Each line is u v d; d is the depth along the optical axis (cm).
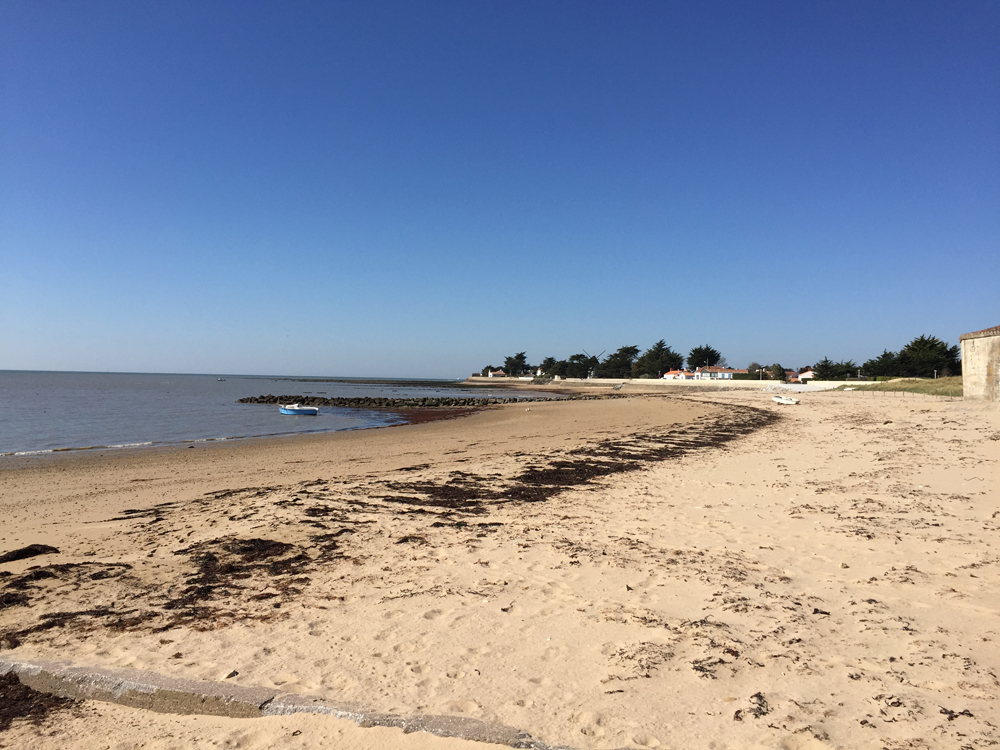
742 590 625
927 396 4259
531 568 713
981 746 349
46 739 387
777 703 405
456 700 413
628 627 536
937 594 596
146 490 1498
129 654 488
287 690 427
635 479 1376
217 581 672
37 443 2756
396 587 651
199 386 12788
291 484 1417
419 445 2534
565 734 372
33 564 754
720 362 14025
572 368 16300
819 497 1085
